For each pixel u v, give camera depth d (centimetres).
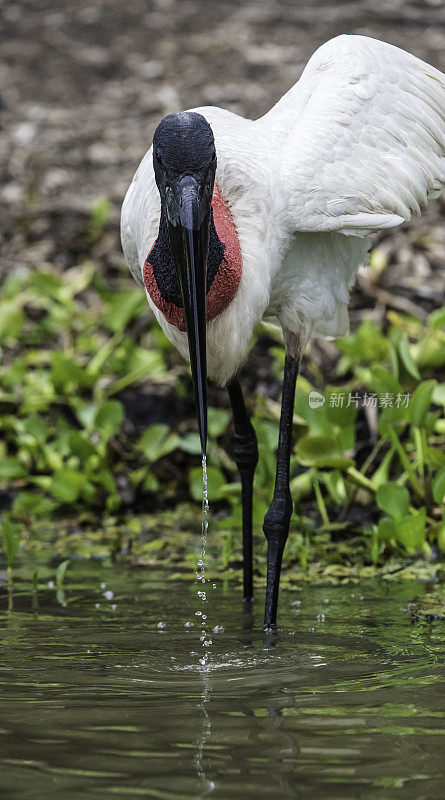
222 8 1898
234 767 420
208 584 757
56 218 1381
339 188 661
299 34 1761
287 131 694
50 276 1174
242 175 646
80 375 1060
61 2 1961
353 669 551
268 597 652
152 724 470
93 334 1183
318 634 623
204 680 537
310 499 956
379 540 819
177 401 1091
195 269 577
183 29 1825
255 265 645
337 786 402
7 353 1172
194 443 973
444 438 988
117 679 540
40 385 1086
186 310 586
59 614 673
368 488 866
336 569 794
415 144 708
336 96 684
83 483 959
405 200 696
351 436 872
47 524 956
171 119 580
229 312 645
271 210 651
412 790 398
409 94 714
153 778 410
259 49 1720
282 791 398
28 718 479
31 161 1496
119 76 1698
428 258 1227
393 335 946
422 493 877
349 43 710
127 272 1287
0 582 761
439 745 441
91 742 447
